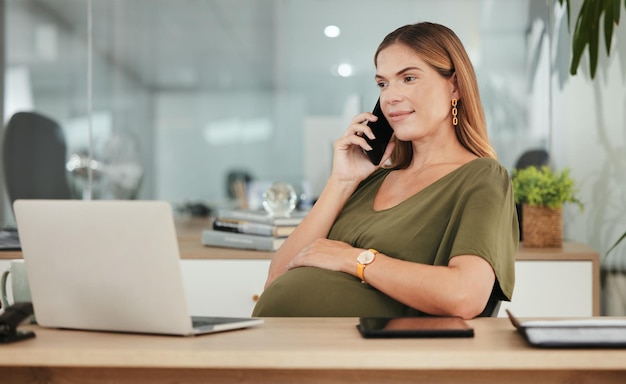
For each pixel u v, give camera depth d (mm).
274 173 3809
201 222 3801
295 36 3824
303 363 1299
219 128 3832
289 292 1933
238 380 1384
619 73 3580
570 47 3658
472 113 2053
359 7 3799
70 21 3879
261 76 3832
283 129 3822
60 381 1421
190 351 1318
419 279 1692
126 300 1474
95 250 1478
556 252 3006
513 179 3281
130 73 3867
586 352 1286
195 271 3025
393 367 1290
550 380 1353
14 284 1699
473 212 1798
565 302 2977
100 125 3869
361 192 2197
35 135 3877
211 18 3854
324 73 3814
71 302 1528
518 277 2984
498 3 3729
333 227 2160
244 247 3115
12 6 3889
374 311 1863
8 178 3875
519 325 1419
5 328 1436
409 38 2039
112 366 1384
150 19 3865
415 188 2047
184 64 3854
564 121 3666
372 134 2133
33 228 1524
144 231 1435
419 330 1431
